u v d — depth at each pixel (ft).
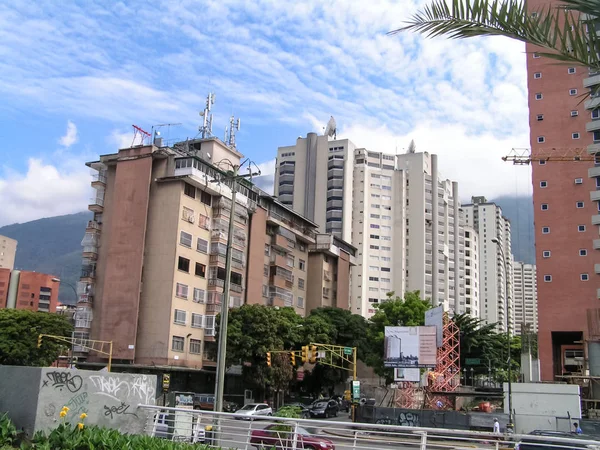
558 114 230.07
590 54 24.38
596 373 192.85
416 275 431.02
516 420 142.61
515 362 359.25
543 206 225.15
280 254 265.75
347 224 424.87
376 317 248.93
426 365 182.91
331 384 245.65
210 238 222.69
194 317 210.59
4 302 496.23
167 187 211.00
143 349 200.34
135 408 45.57
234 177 96.84
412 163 451.94
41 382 39.14
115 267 207.51
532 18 25.14
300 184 443.32
